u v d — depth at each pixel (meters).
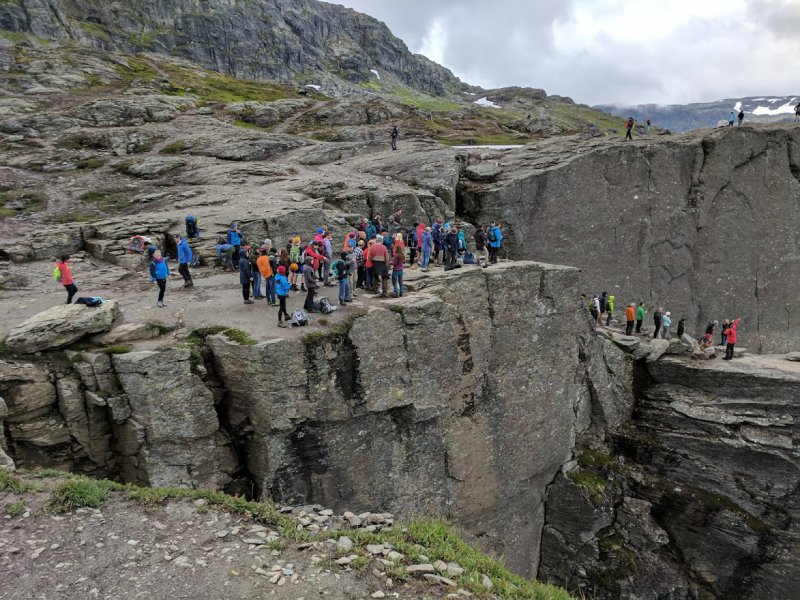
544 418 29.64
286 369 18.77
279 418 18.66
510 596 11.55
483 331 26.67
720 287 45.75
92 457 17.70
